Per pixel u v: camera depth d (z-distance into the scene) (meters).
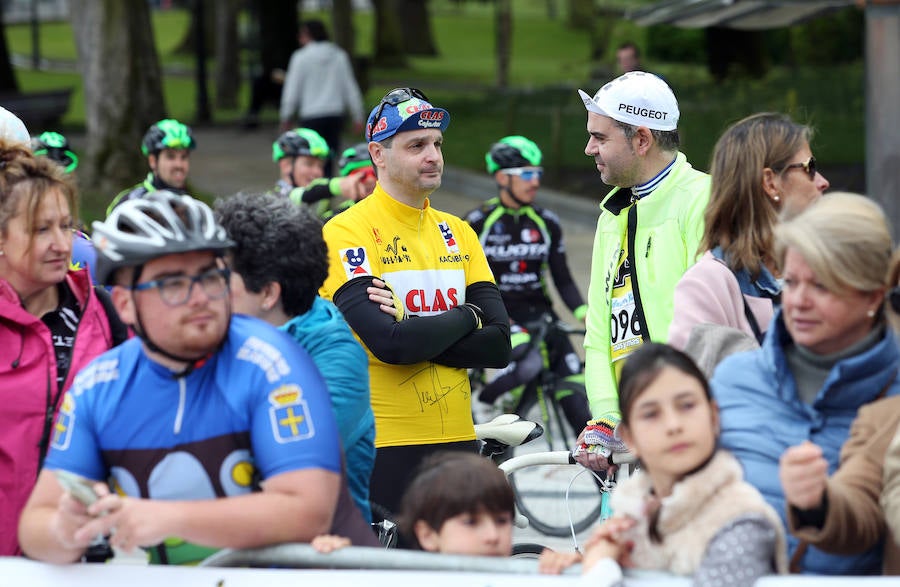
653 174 8.83
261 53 71.44
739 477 5.39
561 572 5.57
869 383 5.71
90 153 39.69
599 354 9.09
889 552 5.50
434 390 9.20
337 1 68.88
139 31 40.00
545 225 15.41
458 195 42.72
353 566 5.58
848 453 5.62
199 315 5.54
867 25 21.39
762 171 7.44
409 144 9.16
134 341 5.96
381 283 9.00
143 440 5.73
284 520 5.54
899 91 21.09
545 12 156.88
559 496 14.12
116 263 5.47
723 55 52.00
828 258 5.49
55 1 157.00
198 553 6.08
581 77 85.62
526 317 15.47
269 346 5.79
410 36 111.69
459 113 59.06
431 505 6.23
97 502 5.35
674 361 5.43
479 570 5.56
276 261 6.75
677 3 29.88
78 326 7.77
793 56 61.12
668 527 5.36
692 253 8.55
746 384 6.02
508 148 15.23
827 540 5.37
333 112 38.91
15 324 7.52
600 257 9.16
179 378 5.74
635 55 29.11
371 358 9.13
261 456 5.67
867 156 21.73
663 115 8.73
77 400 5.85
